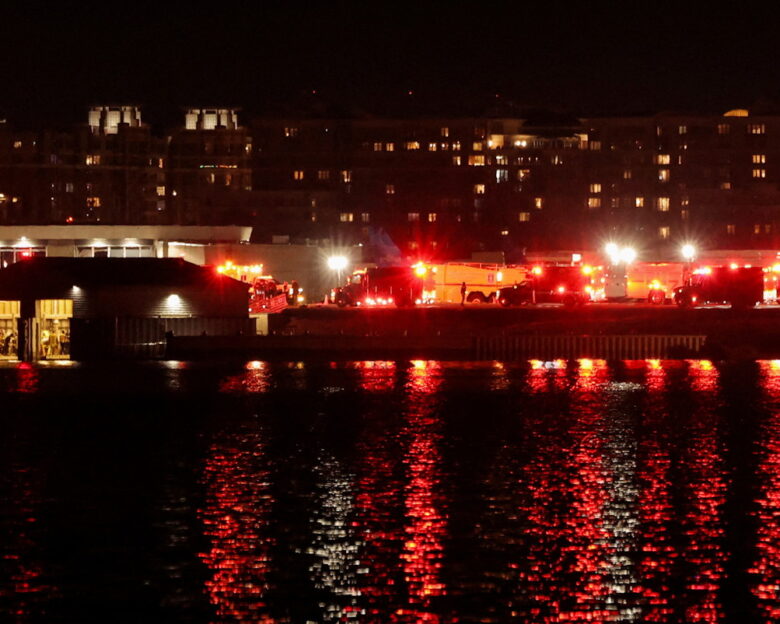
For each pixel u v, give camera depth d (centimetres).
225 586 15100
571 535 17162
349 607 14350
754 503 19088
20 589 15062
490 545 16662
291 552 16425
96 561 16112
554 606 14325
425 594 14725
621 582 15112
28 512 18812
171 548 16675
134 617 14162
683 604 14362
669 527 17575
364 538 17075
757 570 15525
